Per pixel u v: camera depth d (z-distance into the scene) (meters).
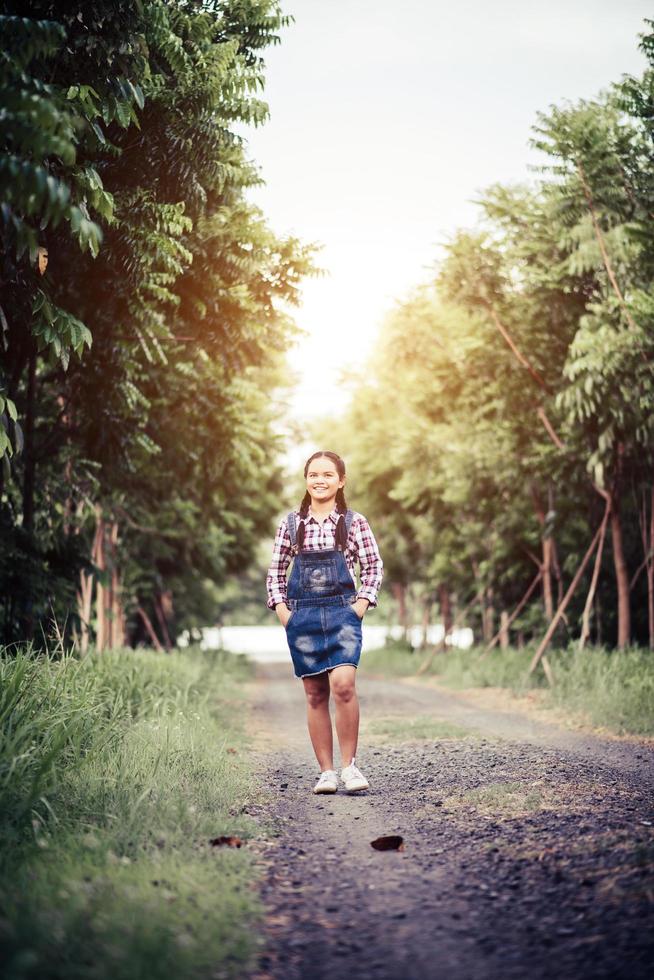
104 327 7.87
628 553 15.28
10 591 8.20
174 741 5.78
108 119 5.78
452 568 21.47
